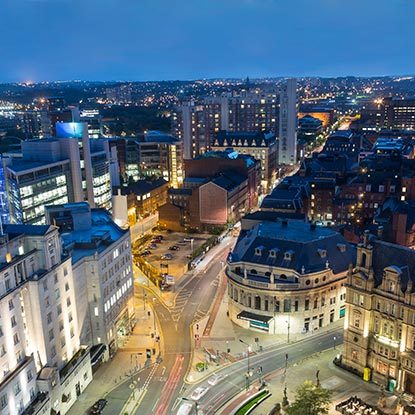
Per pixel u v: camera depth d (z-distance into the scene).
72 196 184.50
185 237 195.25
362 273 93.44
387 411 83.62
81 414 87.56
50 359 86.62
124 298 114.94
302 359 103.19
